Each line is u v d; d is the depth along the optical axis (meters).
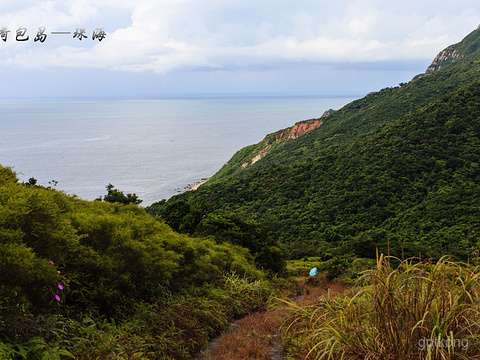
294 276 25.36
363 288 4.24
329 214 54.19
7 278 4.09
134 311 6.59
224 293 9.98
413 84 127.31
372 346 3.88
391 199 54.88
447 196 49.38
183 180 124.56
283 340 6.07
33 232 4.53
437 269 4.03
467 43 169.62
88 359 4.46
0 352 3.49
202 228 20.53
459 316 3.73
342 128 118.88
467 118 68.25
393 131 73.12
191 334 6.71
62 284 5.16
